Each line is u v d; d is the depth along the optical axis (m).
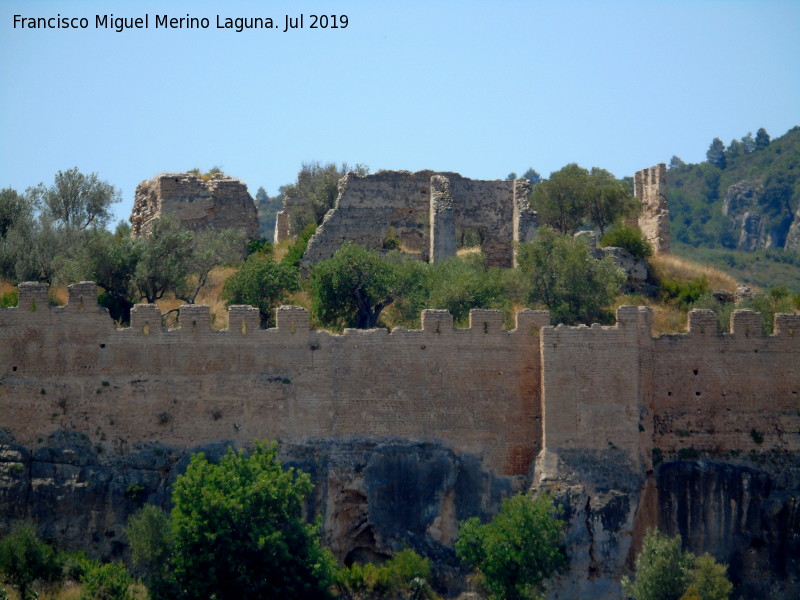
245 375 178.00
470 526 169.88
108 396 176.62
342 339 179.38
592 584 170.25
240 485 161.75
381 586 167.75
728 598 172.38
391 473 176.50
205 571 158.62
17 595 161.88
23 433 175.88
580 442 176.25
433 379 179.62
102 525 173.12
